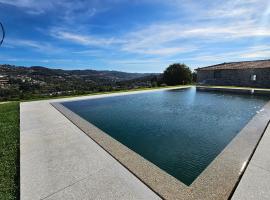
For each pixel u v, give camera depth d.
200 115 8.95
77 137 4.79
